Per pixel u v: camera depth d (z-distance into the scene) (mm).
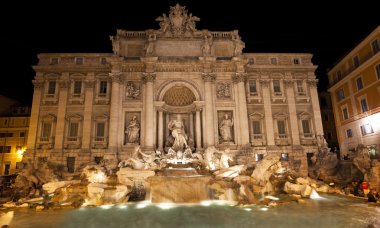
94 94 39562
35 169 31062
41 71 39906
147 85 37312
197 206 21266
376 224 15031
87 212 19500
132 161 29781
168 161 31312
